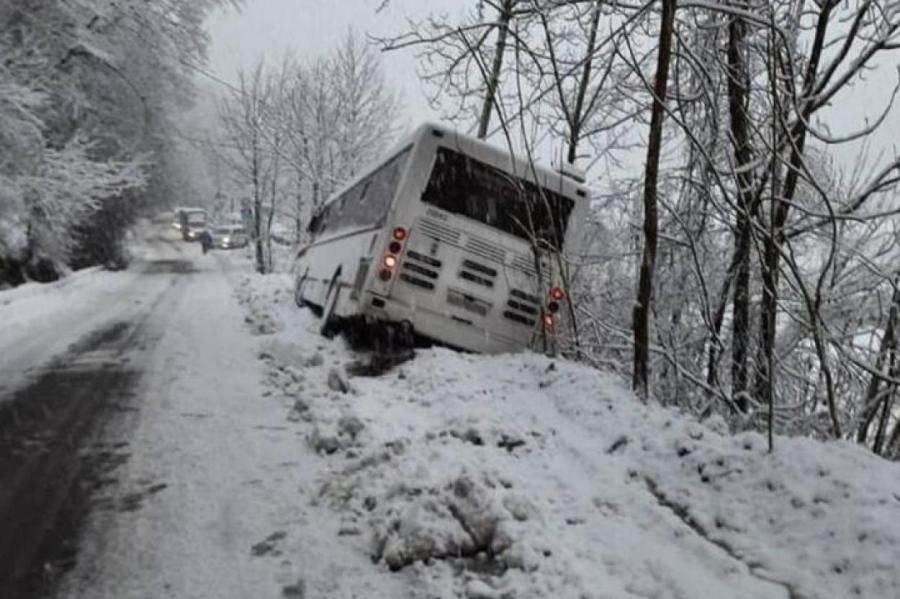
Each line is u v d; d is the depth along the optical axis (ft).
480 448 17.66
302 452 18.26
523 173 31.27
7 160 55.67
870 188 23.15
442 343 31.04
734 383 26.04
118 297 63.67
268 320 44.83
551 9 26.73
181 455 17.98
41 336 38.32
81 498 15.12
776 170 18.81
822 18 23.16
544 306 29.19
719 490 13.98
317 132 106.73
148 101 85.76
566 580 11.24
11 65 54.75
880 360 24.48
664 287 32.60
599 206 40.11
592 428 18.92
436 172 30.81
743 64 25.26
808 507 12.42
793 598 10.46
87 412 22.17
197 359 31.81
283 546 12.99
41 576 11.84
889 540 10.84
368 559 12.57
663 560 11.85
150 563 12.32
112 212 108.47
